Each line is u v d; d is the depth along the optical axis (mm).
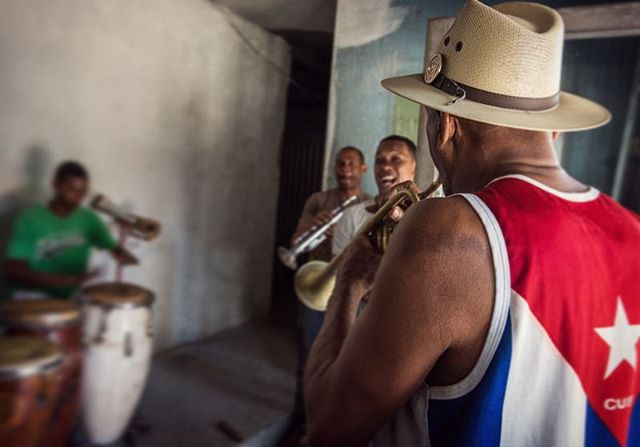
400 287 514
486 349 507
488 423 515
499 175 583
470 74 581
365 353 536
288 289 2932
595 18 1461
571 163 2359
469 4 594
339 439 598
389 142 1479
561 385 514
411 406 608
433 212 523
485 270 499
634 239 569
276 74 2160
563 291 506
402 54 1451
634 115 2297
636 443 592
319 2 1773
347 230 1709
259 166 2066
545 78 579
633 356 563
